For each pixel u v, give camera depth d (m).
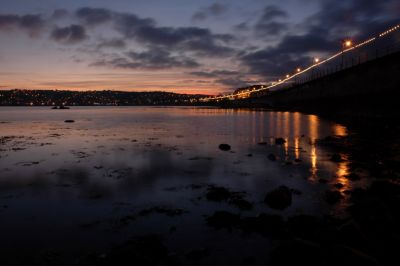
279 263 7.32
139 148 26.83
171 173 17.08
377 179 15.12
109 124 59.75
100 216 10.83
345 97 58.19
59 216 10.89
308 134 36.62
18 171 17.81
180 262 7.78
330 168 17.77
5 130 46.53
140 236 9.21
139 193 13.41
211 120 68.75
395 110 40.31
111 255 7.49
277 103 155.50
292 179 15.42
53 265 7.77
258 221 9.62
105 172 17.44
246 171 17.33
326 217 10.05
